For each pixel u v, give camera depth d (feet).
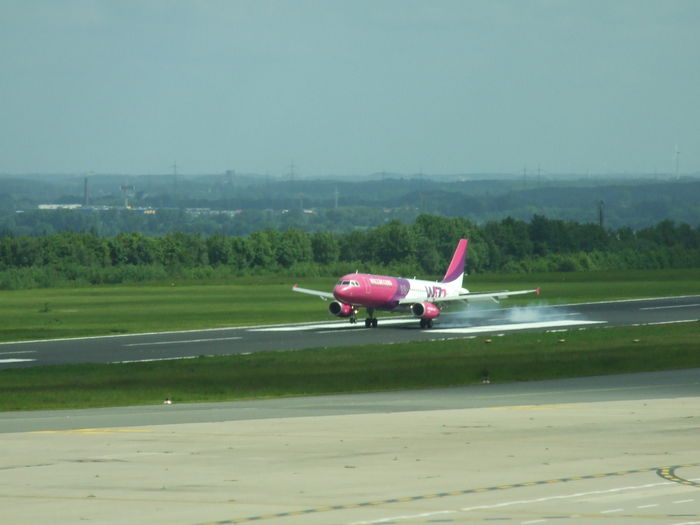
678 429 417.90
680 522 249.96
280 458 347.36
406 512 262.47
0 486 298.76
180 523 252.21
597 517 255.70
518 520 252.83
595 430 415.64
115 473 319.68
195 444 380.37
